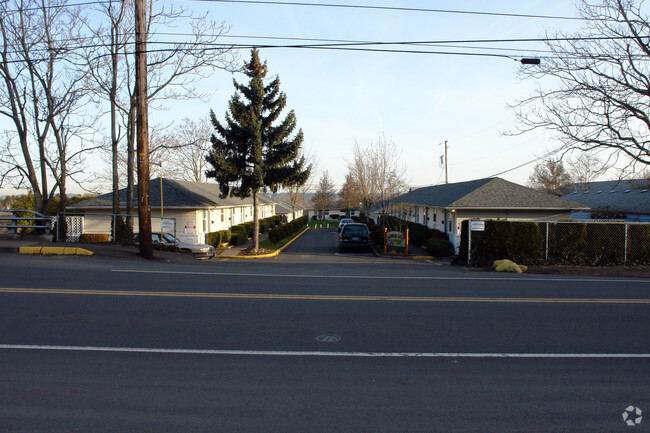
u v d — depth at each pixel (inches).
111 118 829.8
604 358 227.5
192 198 1090.7
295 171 980.6
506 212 1026.1
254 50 934.4
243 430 151.8
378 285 426.3
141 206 602.9
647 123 715.4
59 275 432.8
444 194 1294.3
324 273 513.7
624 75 700.7
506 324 287.3
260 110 957.8
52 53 767.1
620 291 412.5
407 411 167.3
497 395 182.5
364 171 1572.3
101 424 154.8
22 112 843.4
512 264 600.7
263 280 441.1
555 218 1024.2
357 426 155.6
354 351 232.7
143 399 174.4
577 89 717.9
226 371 203.5
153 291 366.6
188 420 158.2
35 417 159.0
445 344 246.1
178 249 762.8
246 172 964.0
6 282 392.5
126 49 808.9
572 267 634.2
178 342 241.6
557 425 158.2
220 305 323.9
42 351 224.5
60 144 885.8
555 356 229.5
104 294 350.6
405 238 1063.0
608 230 670.5
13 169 913.5
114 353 223.6
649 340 257.6
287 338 252.1
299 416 162.2
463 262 709.3
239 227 1333.7
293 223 1760.6
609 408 172.1
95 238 789.2
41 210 878.4
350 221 1733.5
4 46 786.2
